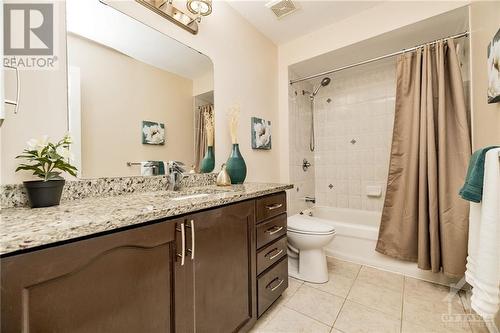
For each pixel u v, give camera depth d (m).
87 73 1.07
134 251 0.69
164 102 1.39
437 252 1.65
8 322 0.47
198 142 1.59
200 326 0.91
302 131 2.77
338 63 2.39
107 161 1.13
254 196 1.22
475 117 1.51
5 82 0.85
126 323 0.67
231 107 1.83
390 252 1.88
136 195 1.16
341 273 1.90
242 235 1.14
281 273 1.47
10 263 0.47
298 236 1.78
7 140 0.84
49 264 0.52
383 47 2.08
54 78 0.97
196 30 1.55
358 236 2.07
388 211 1.92
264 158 2.25
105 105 1.13
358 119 2.72
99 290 0.61
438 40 1.76
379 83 2.58
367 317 1.35
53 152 0.83
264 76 2.26
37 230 0.52
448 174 1.64
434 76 1.77
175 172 1.36
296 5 1.86
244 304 1.15
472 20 1.52
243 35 2.00
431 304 1.45
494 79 1.17
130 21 1.23
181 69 1.49
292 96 2.55
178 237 0.82
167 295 0.79
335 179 2.89
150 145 1.32
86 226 0.57
